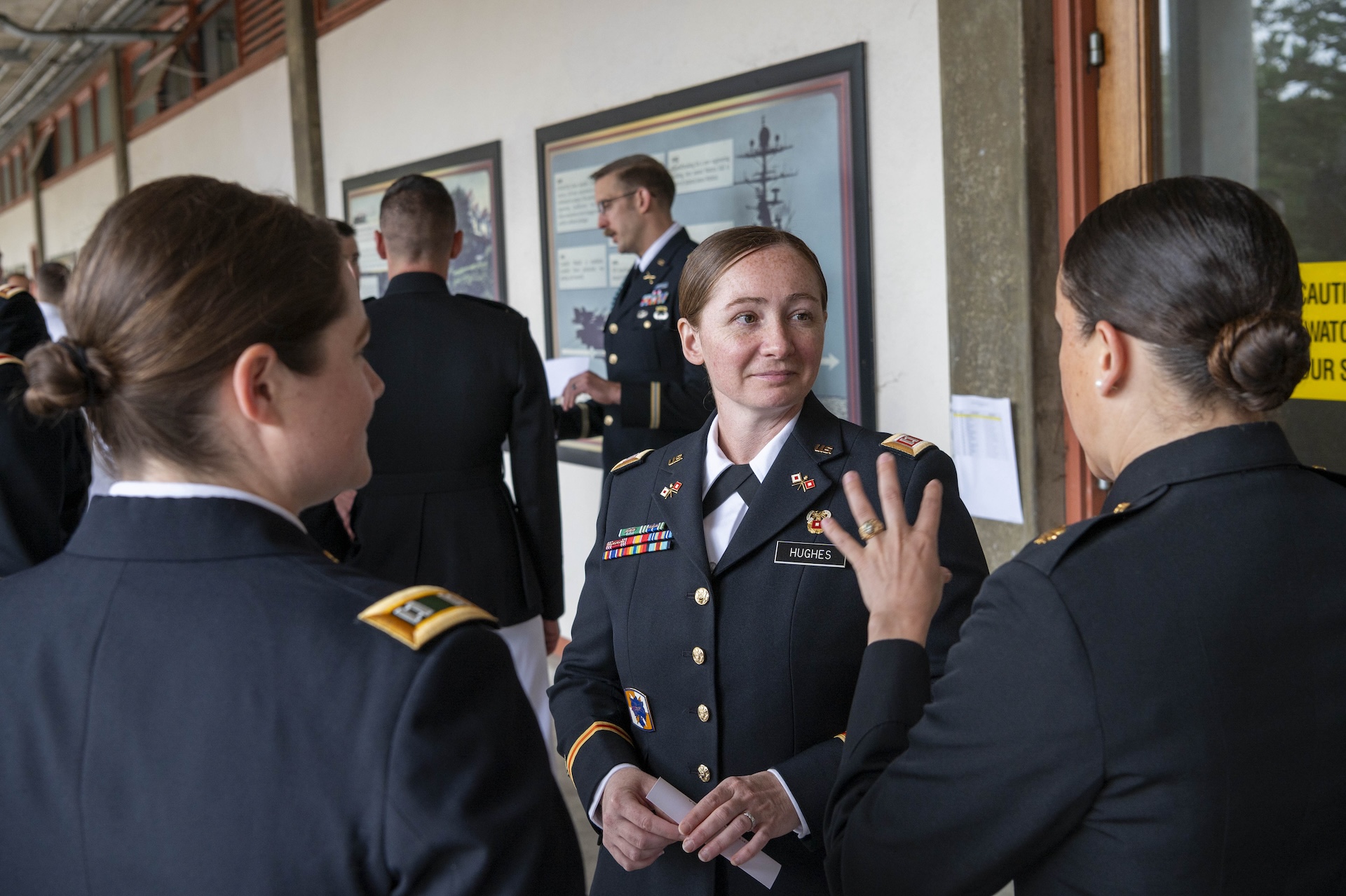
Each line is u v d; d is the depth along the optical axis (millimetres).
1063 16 2125
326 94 5105
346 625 649
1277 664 688
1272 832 688
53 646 669
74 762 637
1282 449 745
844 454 1218
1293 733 686
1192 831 674
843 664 1155
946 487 1190
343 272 760
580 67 3510
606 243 3473
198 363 667
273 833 607
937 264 2414
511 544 2338
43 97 9742
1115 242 768
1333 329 1928
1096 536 735
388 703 612
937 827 759
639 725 1252
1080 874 718
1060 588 711
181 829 614
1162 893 681
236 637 646
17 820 649
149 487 701
